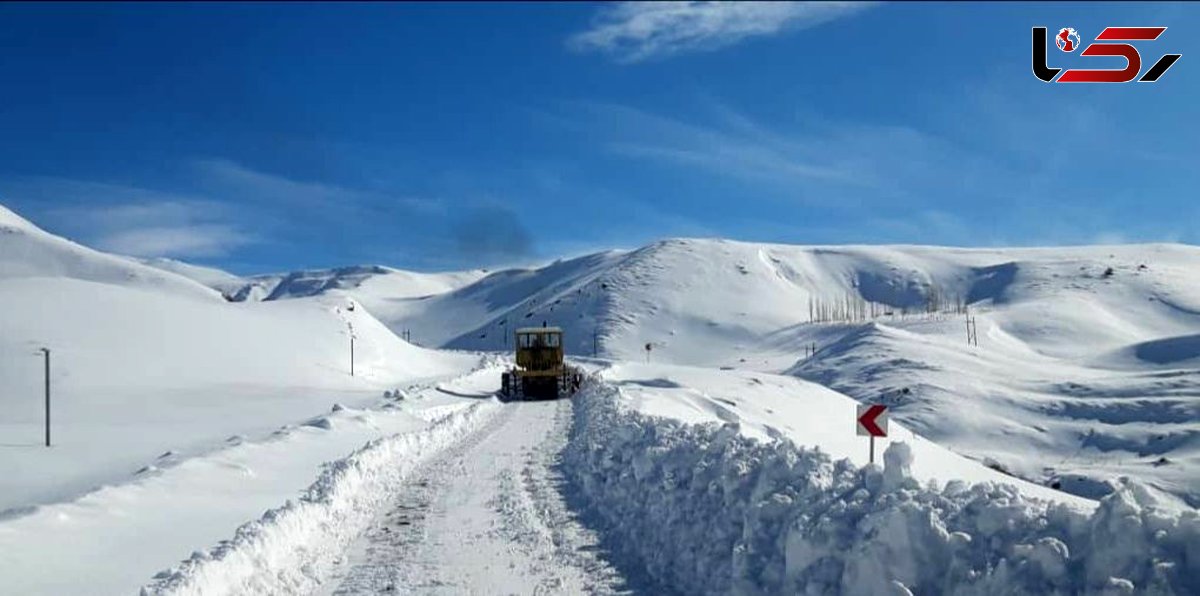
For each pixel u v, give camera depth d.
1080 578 6.01
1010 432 76.44
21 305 63.84
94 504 12.67
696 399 42.09
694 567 9.80
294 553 11.00
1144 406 76.56
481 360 100.69
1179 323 156.25
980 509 7.08
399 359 86.00
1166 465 57.31
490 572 10.42
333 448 21.55
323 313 86.38
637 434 17.84
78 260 138.88
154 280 126.81
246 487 15.52
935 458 28.67
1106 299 170.25
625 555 11.16
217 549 9.87
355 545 11.93
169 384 54.62
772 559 8.53
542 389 44.34
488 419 32.53
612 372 60.25
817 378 109.56
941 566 6.94
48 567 9.66
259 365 64.38
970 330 138.88
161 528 11.87
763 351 168.50
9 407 45.69
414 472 18.77
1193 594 5.52
